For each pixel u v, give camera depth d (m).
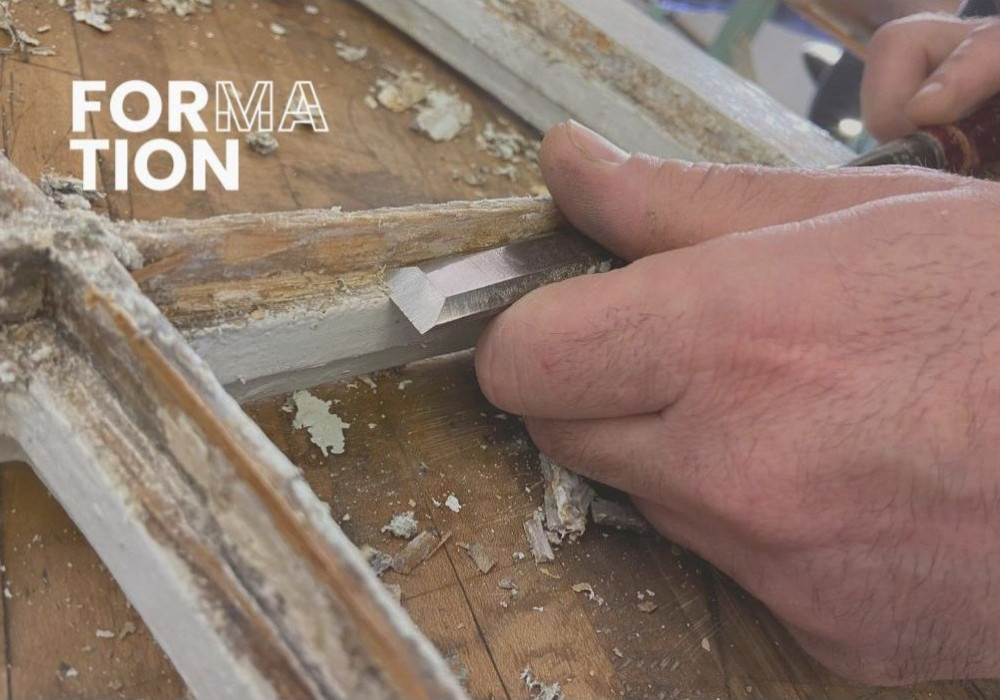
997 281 0.60
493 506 0.72
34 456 0.50
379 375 0.78
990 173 1.01
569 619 0.66
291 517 0.39
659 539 0.75
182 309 0.59
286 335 0.64
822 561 0.61
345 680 0.37
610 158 0.74
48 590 0.54
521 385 0.68
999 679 0.77
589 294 0.65
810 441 0.59
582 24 1.16
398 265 0.70
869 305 0.60
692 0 1.99
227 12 1.15
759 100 1.20
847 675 0.69
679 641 0.68
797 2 1.77
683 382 0.62
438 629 0.62
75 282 0.47
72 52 0.97
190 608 0.40
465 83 1.25
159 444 0.45
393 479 0.70
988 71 1.00
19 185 0.52
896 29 1.20
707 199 0.72
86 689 0.51
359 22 1.25
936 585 0.61
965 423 0.57
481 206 0.74
